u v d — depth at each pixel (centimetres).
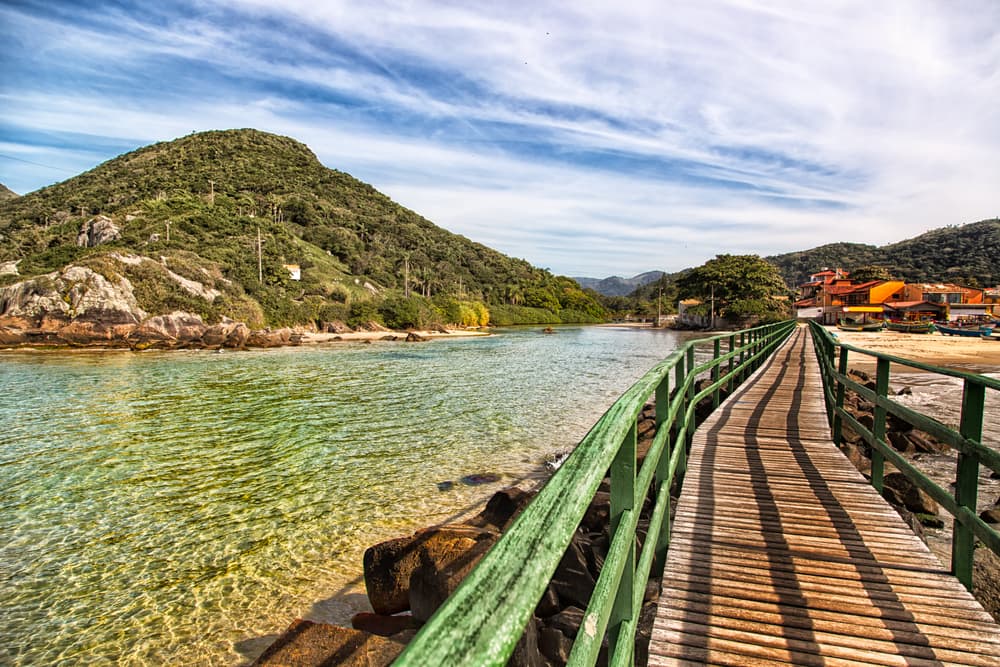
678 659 262
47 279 4059
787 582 328
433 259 11962
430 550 488
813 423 732
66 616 543
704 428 706
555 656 398
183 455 1078
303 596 571
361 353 3616
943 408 1465
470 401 1678
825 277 9262
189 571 625
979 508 703
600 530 582
